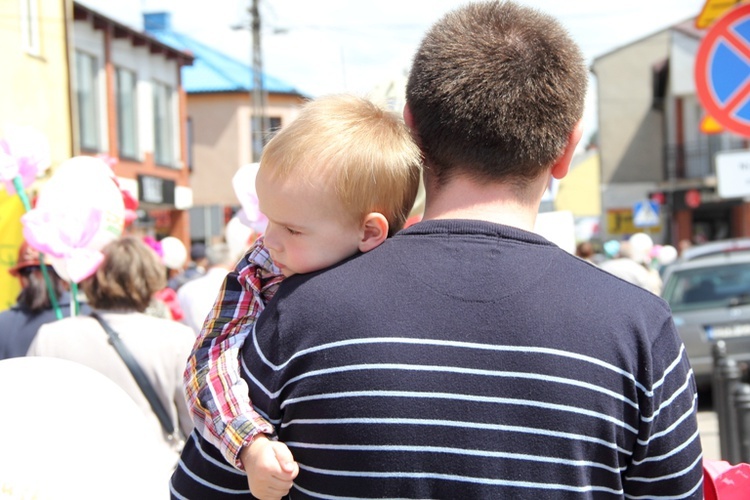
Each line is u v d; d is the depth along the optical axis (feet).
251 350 4.63
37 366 5.95
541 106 4.58
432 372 4.22
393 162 4.81
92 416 5.78
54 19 44.83
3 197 15.93
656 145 98.12
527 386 4.20
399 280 4.46
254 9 81.00
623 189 98.58
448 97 4.62
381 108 5.12
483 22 4.76
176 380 9.82
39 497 5.33
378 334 4.30
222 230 78.28
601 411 4.23
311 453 4.34
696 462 4.54
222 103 102.17
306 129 4.82
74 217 10.33
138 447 5.95
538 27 4.72
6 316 11.97
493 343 4.26
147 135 69.36
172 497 4.91
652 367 4.34
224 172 102.32
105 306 10.25
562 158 4.87
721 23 17.42
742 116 17.47
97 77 60.85
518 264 4.48
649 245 24.66
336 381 4.27
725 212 92.84
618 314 4.39
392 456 4.17
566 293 4.41
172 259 24.50
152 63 70.85
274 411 4.48
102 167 11.54
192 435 4.90
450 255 4.52
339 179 4.70
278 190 4.78
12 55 39.78
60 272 10.95
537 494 4.13
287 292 4.63
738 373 17.90
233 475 4.68
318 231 4.77
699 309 25.11
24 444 5.44
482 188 4.73
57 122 44.93
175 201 73.82
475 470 4.14
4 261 15.89
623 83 98.89
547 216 10.23
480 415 4.18
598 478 4.27
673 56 87.86
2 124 38.47
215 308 5.16
